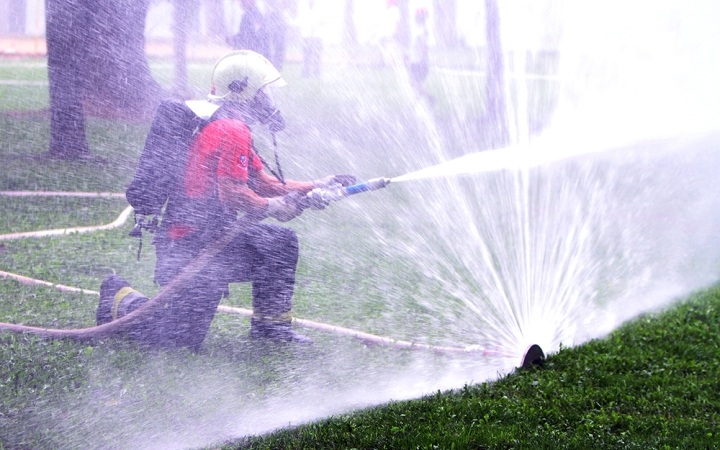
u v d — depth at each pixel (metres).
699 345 7.82
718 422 5.88
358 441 5.13
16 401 5.33
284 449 5.01
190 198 6.37
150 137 6.41
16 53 13.50
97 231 9.21
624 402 6.14
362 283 7.80
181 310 6.40
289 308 6.84
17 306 6.98
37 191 9.91
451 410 5.68
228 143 6.34
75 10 9.80
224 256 6.53
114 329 6.37
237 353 6.49
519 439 5.25
